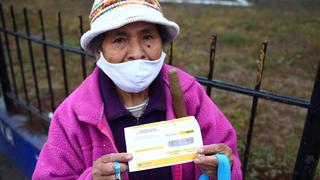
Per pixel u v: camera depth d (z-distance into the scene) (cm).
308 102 142
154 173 139
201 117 140
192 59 532
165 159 119
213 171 124
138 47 123
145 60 124
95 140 133
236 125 336
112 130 135
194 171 143
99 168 117
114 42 124
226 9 951
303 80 462
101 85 138
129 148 119
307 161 143
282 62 522
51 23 706
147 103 138
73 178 136
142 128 121
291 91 425
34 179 137
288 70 495
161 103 136
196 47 593
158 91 137
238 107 382
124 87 127
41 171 135
